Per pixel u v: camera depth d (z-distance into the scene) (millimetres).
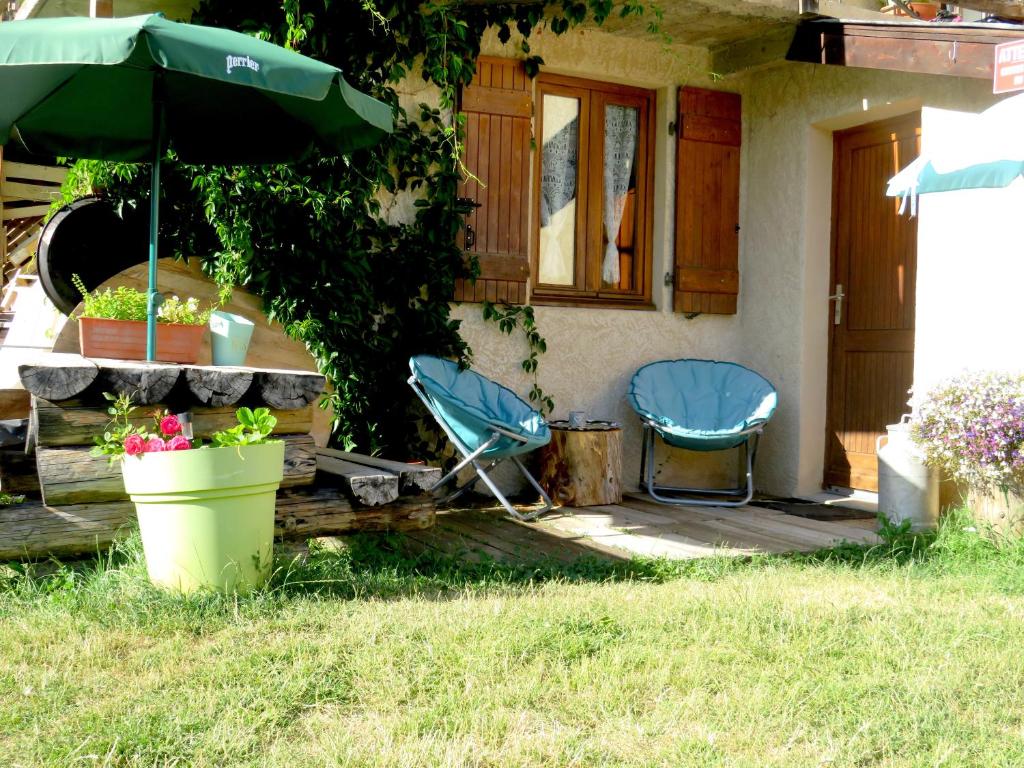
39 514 3609
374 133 4516
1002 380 4793
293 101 4520
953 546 4641
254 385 3959
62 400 3637
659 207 6945
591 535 5203
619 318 6766
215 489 3344
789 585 4023
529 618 3314
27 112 4645
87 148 4895
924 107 5766
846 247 6684
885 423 6367
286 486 4027
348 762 2225
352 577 3781
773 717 2590
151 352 4137
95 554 3781
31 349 5602
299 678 2693
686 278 6898
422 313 5965
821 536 5277
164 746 2279
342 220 5711
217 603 3277
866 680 2828
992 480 4676
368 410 5781
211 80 4570
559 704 2648
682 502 6332
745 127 7156
